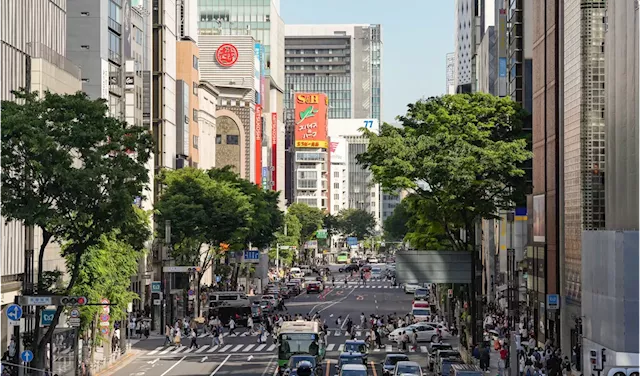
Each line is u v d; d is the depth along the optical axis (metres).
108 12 128.12
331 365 90.06
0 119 64.50
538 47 113.88
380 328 126.62
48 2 101.19
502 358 84.75
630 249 66.06
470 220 93.81
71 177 64.69
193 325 112.00
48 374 69.38
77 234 69.38
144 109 151.38
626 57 77.38
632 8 75.38
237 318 138.50
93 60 123.25
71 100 67.00
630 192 76.31
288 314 153.12
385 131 95.94
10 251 87.06
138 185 69.25
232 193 145.25
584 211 92.12
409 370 72.88
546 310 104.81
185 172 146.00
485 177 93.56
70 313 80.06
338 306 176.38
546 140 108.25
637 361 65.81
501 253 144.75
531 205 116.38
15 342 77.56
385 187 93.56
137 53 147.00
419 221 107.25
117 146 68.12
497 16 156.00
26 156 65.88
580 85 93.44
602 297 70.12
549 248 105.25
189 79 185.25
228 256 172.00
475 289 94.06
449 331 128.50
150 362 97.12
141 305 142.88
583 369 76.75
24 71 92.00
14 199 65.44
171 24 171.12
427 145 91.50
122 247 86.94
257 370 90.69
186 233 138.12
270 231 184.25
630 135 76.31
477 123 96.06
